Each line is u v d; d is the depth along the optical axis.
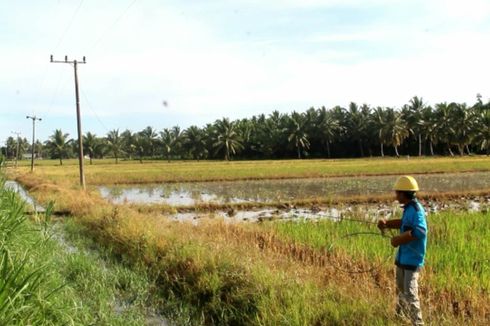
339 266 9.77
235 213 24.55
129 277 9.76
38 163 106.19
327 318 6.64
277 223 16.91
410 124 91.31
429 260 10.23
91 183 43.88
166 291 9.23
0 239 6.00
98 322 6.93
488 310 7.34
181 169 60.44
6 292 4.26
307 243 12.66
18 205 8.38
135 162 103.75
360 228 14.95
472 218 16.62
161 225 14.35
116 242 13.24
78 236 14.84
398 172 48.19
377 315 6.54
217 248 10.15
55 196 26.81
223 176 47.28
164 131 115.62
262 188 37.81
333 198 27.84
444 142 92.94
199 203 26.42
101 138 117.38
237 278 8.53
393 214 20.31
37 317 4.67
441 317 6.55
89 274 9.75
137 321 7.37
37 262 6.29
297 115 98.38
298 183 41.44
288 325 6.58
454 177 44.25
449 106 88.19
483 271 9.39
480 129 86.06
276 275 8.21
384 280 8.78
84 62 34.44
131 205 24.17
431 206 25.25
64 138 100.94
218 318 7.83
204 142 105.69
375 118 91.94
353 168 52.97
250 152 106.31
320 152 101.12
